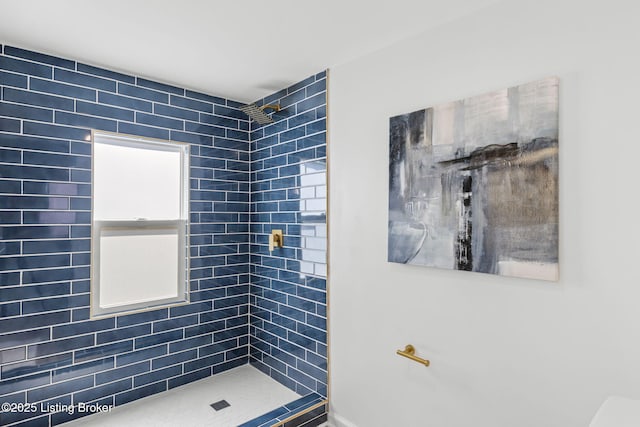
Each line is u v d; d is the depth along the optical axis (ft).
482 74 5.31
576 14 4.49
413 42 6.15
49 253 6.85
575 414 4.50
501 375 5.12
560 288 4.60
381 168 6.60
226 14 5.56
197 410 7.68
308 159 8.04
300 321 8.27
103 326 7.50
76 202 7.14
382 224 6.58
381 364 6.63
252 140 9.77
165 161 8.66
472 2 5.22
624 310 4.16
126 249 8.05
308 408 7.36
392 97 6.43
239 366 9.65
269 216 9.18
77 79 7.19
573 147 4.49
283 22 5.80
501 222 5.01
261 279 9.44
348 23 5.81
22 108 6.61
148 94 8.09
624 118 4.15
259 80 8.20
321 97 7.75
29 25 5.88
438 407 5.82
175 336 8.53
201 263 8.95
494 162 5.08
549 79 4.59
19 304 6.58
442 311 5.76
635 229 4.09
